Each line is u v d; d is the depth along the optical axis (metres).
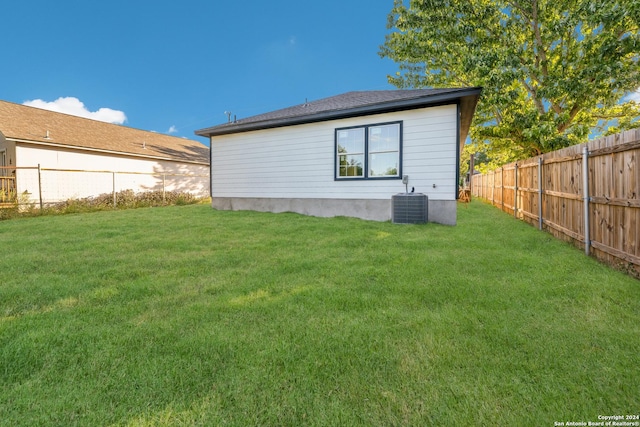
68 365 1.59
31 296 2.52
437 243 4.46
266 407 1.31
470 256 3.72
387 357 1.65
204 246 4.40
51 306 2.35
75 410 1.30
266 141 9.05
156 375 1.50
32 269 3.29
